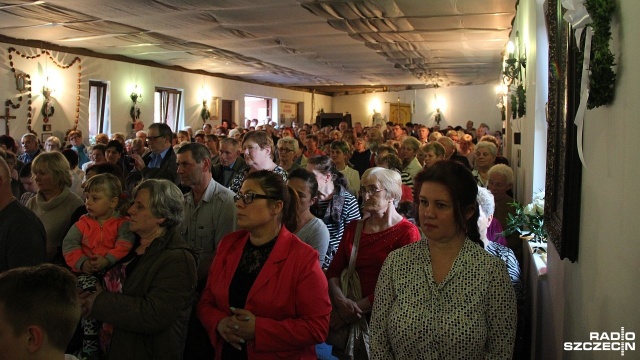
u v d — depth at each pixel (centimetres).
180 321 256
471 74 1692
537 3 441
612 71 150
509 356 192
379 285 211
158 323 239
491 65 1440
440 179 199
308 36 996
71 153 580
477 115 2123
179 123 1538
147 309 238
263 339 232
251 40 1045
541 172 451
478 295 192
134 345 245
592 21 155
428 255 204
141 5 752
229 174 565
